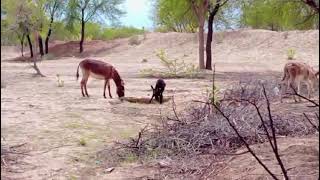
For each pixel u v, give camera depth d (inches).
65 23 2549.2
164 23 2162.9
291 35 2087.8
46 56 2381.9
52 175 338.3
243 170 316.2
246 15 1556.3
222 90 781.9
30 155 384.5
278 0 1228.5
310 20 1277.1
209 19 1349.7
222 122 401.7
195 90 822.5
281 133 411.8
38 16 1151.0
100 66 739.4
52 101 695.7
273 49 2006.6
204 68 1359.5
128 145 402.3
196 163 350.9
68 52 2486.5
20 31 1162.6
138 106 651.5
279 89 667.4
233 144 386.0
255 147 363.6
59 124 513.3
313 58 1814.7
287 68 658.2
